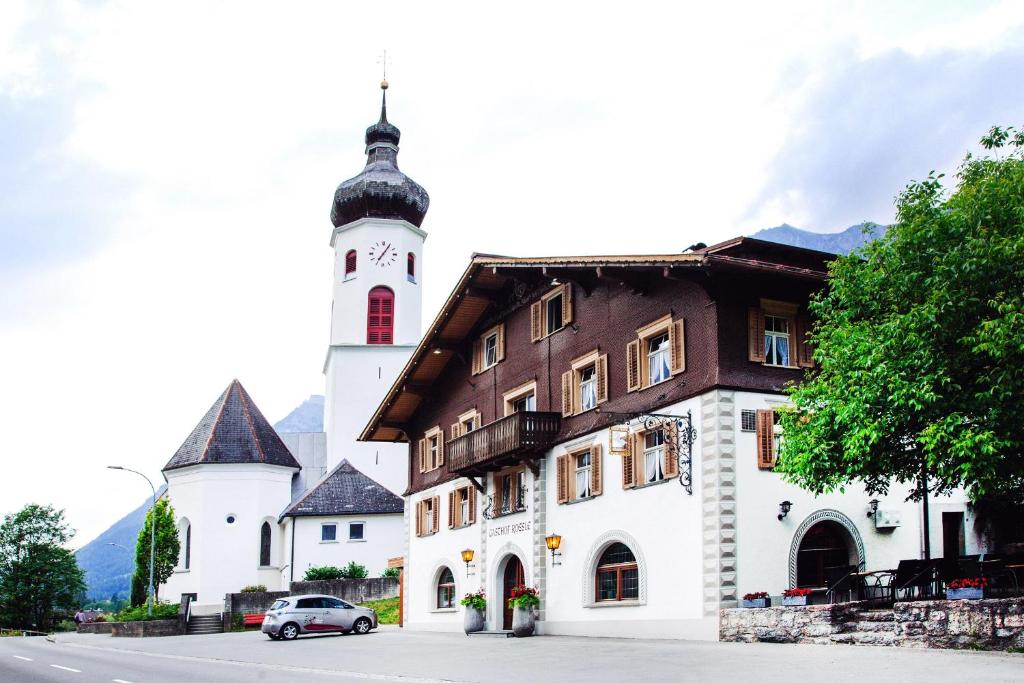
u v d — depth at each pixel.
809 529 26.56
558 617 32.00
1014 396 17.91
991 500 21.97
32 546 95.75
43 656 31.23
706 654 20.47
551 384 34.09
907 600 22.33
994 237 18.33
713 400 26.02
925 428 18.77
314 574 59.03
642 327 29.30
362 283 71.56
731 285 26.73
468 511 39.38
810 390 21.67
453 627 39.78
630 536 28.80
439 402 43.41
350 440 69.62
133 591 60.34
